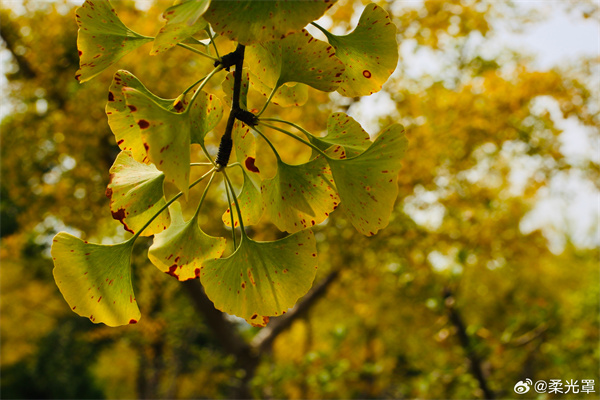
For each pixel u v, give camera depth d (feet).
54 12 19.85
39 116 23.24
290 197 2.81
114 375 44.78
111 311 2.64
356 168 2.57
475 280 28.89
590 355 21.99
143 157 2.66
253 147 2.97
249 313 2.61
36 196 24.58
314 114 16.62
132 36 2.82
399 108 17.49
